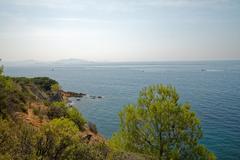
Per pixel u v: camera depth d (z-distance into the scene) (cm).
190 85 12975
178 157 1466
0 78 2386
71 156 807
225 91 10469
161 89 1645
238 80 15262
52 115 2553
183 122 1525
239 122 5356
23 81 4844
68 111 2852
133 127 1639
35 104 2858
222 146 4012
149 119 1595
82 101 8550
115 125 5428
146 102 1642
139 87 12688
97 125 5425
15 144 730
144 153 1570
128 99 8981
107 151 1120
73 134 865
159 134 1559
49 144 777
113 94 10312
